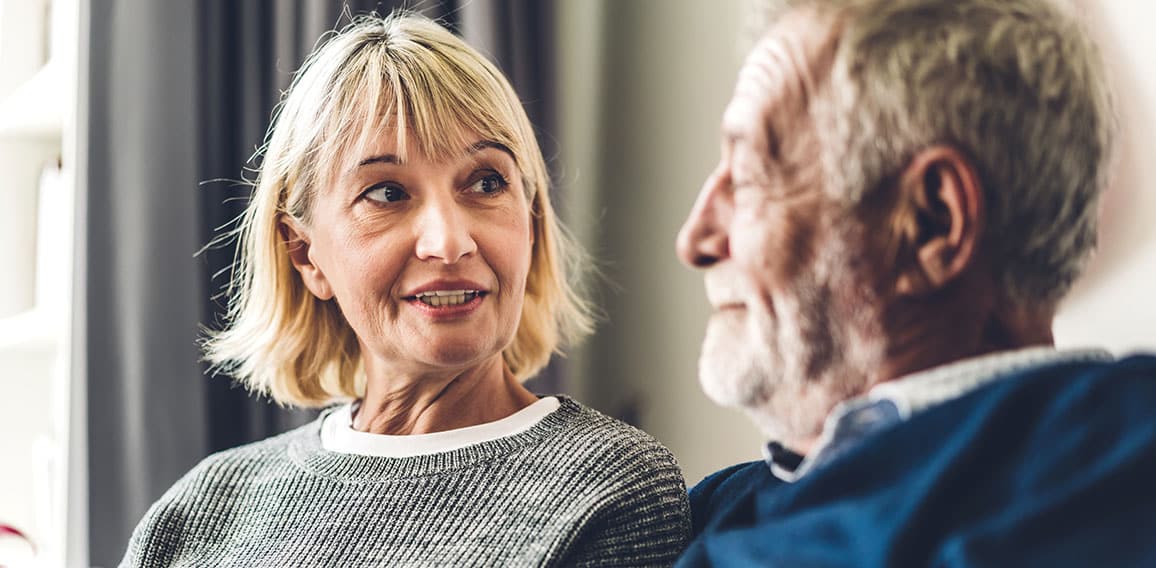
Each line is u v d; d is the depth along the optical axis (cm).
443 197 95
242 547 99
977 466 55
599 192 179
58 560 174
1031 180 62
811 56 65
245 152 174
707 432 156
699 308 160
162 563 104
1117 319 82
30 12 208
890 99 62
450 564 88
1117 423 54
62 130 208
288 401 119
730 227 70
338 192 98
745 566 61
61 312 177
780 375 68
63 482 170
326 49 104
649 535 88
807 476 62
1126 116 81
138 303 167
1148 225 81
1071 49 63
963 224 62
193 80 171
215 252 172
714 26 158
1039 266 64
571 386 172
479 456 94
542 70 174
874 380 65
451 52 100
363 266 96
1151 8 81
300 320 112
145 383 166
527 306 113
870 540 55
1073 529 51
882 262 64
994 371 62
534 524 88
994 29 62
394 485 94
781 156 66
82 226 170
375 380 102
